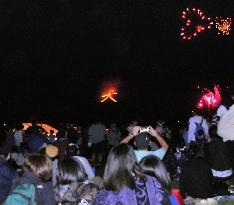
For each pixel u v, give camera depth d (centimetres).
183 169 832
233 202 789
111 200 424
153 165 499
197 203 788
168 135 1912
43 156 536
